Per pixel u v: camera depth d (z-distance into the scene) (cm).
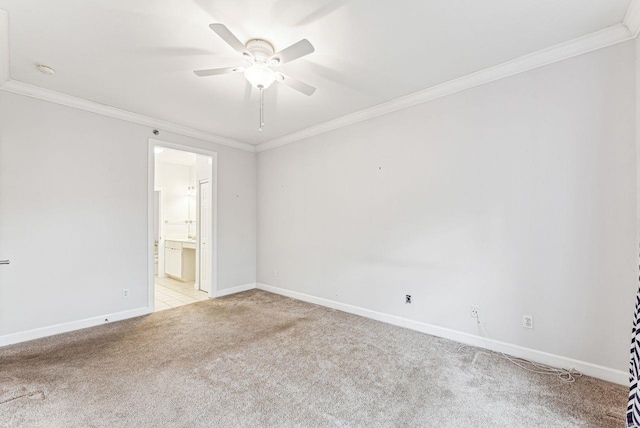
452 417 167
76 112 306
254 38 207
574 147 215
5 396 186
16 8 174
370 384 201
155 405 178
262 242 477
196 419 166
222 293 439
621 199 198
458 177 271
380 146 328
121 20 187
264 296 434
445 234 278
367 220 340
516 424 162
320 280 391
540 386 197
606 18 188
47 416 167
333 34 203
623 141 198
